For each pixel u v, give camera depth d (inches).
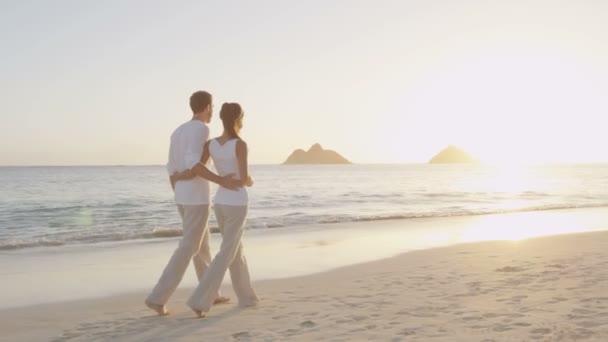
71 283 301.6
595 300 205.6
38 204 1200.8
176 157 206.1
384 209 998.4
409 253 409.4
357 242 486.0
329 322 187.8
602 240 460.4
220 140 205.5
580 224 654.5
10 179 3309.5
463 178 3528.5
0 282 305.1
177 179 205.5
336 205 1120.8
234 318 197.6
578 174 4655.5
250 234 554.6
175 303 238.2
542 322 175.3
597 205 1035.9
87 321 207.6
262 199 1326.3
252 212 936.9
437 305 209.6
